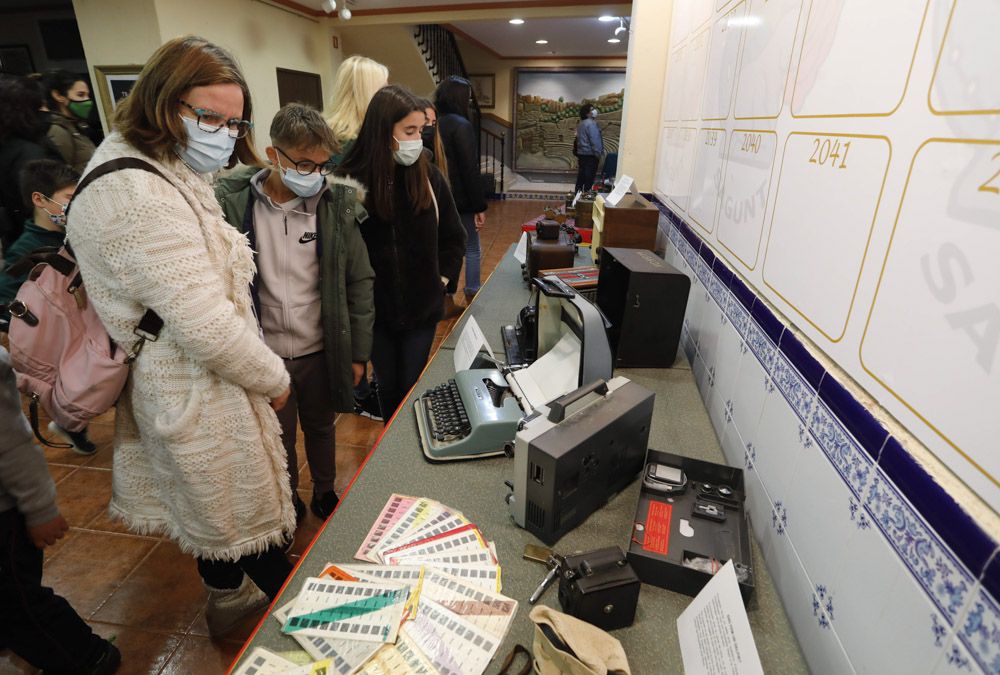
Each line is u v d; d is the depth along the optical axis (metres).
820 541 0.78
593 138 7.33
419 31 6.91
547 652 0.68
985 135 0.49
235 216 1.41
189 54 0.92
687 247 1.85
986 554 0.47
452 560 0.90
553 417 0.96
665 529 0.92
